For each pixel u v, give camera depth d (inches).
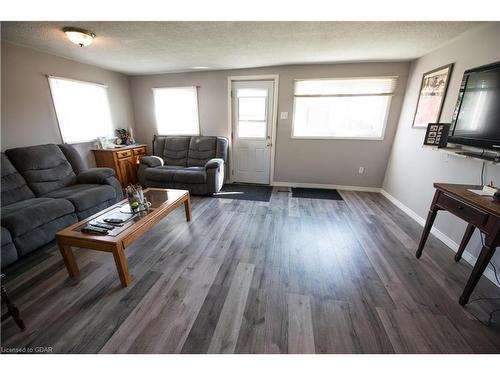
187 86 167.2
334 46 105.5
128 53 118.8
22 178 97.4
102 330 51.6
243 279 68.6
